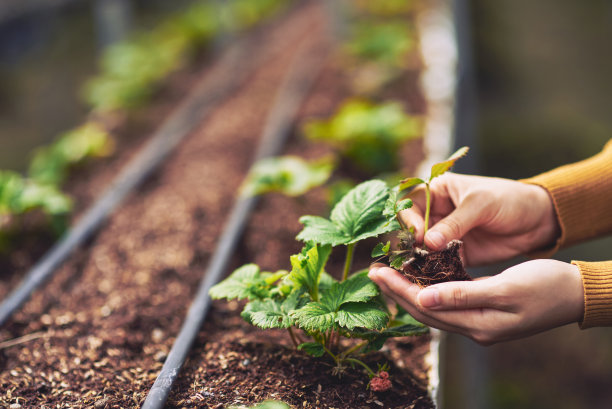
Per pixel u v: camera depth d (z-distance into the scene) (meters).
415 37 2.57
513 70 3.21
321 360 0.89
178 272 1.16
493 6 3.79
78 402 0.86
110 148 1.87
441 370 0.92
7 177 1.25
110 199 1.43
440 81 1.88
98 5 2.69
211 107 2.12
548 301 0.77
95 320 1.04
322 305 0.82
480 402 1.21
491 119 2.83
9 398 0.87
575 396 1.61
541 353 1.74
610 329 1.79
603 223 0.93
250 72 2.52
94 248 1.25
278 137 1.68
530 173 2.47
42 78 2.65
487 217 0.90
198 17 2.99
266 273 0.92
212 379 0.88
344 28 2.66
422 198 0.91
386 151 1.43
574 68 3.21
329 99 1.98
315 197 1.37
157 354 0.96
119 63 2.31
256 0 3.96
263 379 0.87
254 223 1.27
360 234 0.84
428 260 0.81
